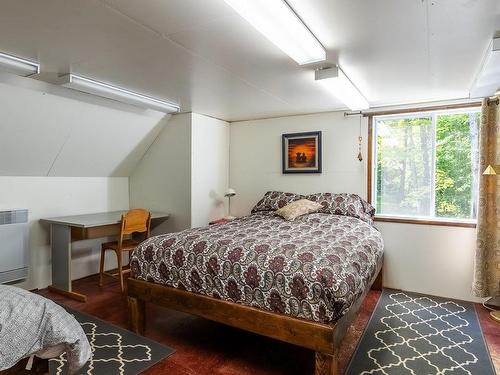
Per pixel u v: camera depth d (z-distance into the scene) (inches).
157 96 134.0
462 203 139.4
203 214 172.4
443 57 91.4
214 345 98.6
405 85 119.1
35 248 143.6
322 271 75.9
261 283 81.0
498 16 68.1
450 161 141.4
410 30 74.9
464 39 79.5
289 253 84.7
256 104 147.5
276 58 91.8
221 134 184.2
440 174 143.4
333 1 62.6
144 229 153.5
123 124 153.5
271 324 79.0
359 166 155.4
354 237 106.9
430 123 144.9
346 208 142.0
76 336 61.6
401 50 86.7
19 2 62.6
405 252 145.6
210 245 93.5
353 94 122.2
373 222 148.1
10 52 87.9
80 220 141.1
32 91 114.3
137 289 101.7
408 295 140.4
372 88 122.6
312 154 165.3
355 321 114.5
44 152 137.2
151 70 102.2
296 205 143.4
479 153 125.4
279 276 78.8
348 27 73.6
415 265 143.9
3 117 115.0
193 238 100.3
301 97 135.5
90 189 166.7
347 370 85.4
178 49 85.7
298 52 84.8
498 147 123.1
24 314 57.2
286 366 88.1
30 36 78.0
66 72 104.5
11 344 54.0
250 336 104.7
